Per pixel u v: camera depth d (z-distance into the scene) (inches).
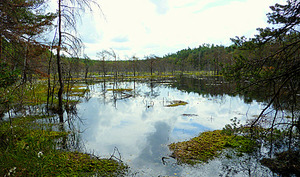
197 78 1984.5
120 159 215.8
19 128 272.1
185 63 3612.2
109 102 674.2
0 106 280.4
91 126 370.9
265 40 164.7
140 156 226.1
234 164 200.4
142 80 1836.9
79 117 449.1
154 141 280.4
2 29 171.0
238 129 228.7
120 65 2807.6
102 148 254.8
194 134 308.0
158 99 716.0
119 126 370.6
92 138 297.9
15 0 193.2
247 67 185.2
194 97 743.7
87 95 834.8
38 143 199.0
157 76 2516.0
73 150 241.8
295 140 218.1
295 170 177.6
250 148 235.9
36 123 342.3
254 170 187.2
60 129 333.4
